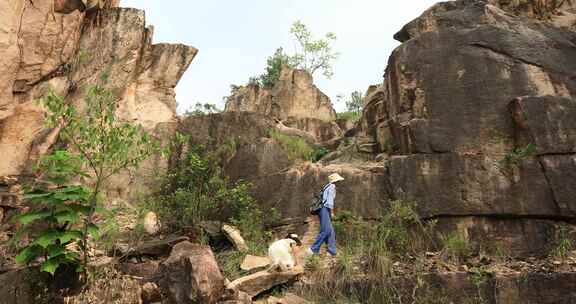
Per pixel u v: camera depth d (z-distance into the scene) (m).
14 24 8.77
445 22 9.35
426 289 6.02
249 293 5.87
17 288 6.01
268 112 19.92
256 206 8.45
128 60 10.78
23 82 9.12
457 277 6.05
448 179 7.36
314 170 8.48
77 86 10.05
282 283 6.18
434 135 7.79
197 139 10.02
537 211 6.95
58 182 6.07
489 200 7.09
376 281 6.12
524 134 7.38
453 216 7.20
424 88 8.25
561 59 8.21
